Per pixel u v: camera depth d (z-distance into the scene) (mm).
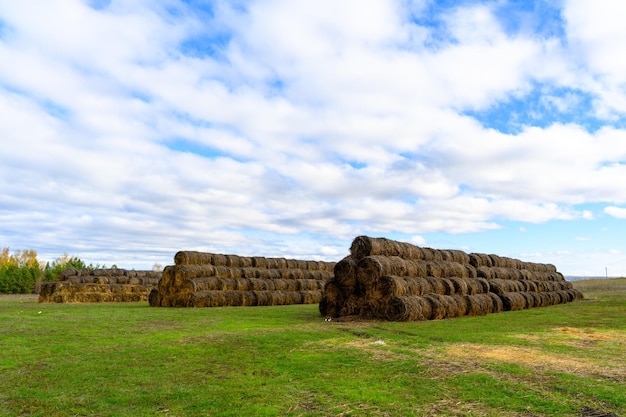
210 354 8883
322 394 6176
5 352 9016
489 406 5637
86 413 5465
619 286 53406
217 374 7312
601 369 7508
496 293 22172
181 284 24344
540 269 32906
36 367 7758
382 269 16312
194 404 5766
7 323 13672
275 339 10578
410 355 8734
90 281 32531
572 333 12008
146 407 5668
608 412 5383
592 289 47406
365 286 16531
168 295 24516
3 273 65438
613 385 6457
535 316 17828
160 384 6703
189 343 10055
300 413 5406
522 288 25062
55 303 29094
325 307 17469
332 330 12359
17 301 31750
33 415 5410
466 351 9172
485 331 12477
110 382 6812
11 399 6000
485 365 7801
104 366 7840
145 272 36969
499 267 26672
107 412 5492
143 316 16812
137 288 33969
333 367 7758
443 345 9945
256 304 27031
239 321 15180
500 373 7250
